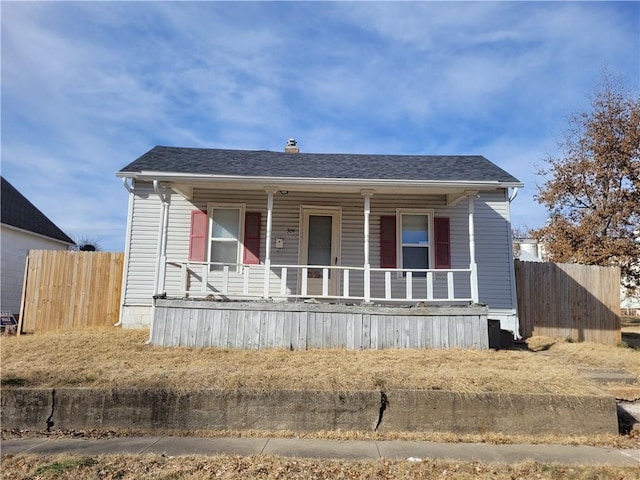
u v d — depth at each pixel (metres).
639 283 18.72
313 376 6.93
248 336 9.18
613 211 18.70
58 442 5.73
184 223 12.14
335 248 12.20
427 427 6.17
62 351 8.62
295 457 5.14
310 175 10.69
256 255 12.05
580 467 4.86
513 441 5.88
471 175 11.26
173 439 5.87
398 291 12.03
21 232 17.20
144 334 10.46
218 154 13.16
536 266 12.04
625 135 19.12
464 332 9.29
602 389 6.71
